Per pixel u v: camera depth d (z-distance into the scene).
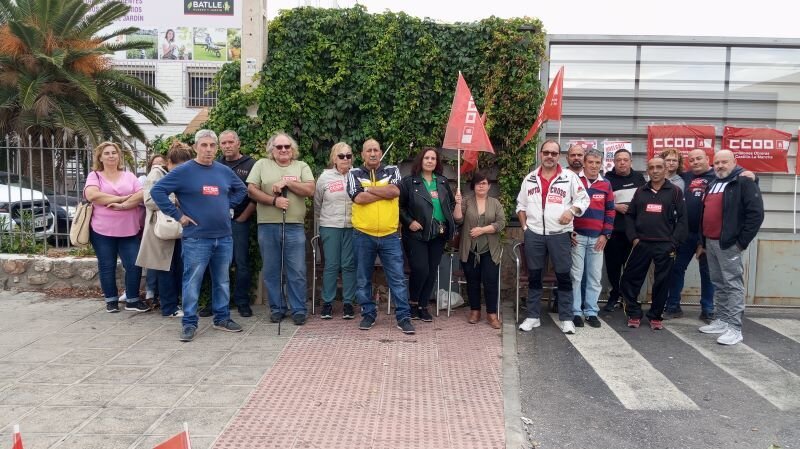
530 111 7.42
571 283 6.38
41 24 12.84
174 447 2.44
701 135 7.79
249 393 4.55
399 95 7.41
